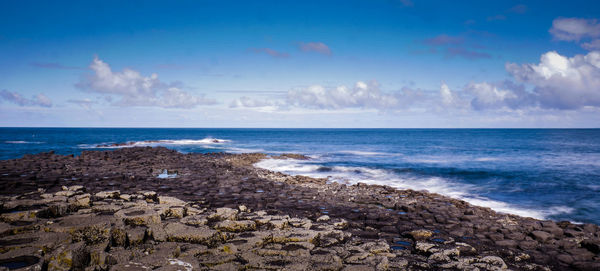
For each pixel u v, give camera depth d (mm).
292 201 13711
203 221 8430
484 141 79125
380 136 118938
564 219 13344
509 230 10000
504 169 27469
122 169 21891
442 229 10102
